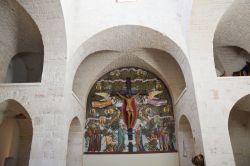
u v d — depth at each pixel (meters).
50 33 9.37
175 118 13.23
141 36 11.34
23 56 12.53
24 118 13.23
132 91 14.21
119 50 12.73
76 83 13.22
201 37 9.51
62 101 9.02
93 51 11.68
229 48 12.34
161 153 12.86
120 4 10.94
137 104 13.95
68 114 9.72
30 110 9.00
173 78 13.38
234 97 8.91
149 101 14.00
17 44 10.97
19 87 9.34
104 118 13.71
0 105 9.54
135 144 13.12
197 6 8.85
